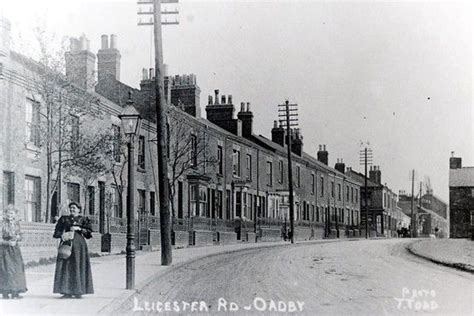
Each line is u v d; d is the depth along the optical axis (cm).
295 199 5612
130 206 1505
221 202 4297
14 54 2255
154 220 3148
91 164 2506
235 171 4597
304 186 5934
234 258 2533
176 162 3419
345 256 2664
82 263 1298
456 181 7294
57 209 2447
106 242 2731
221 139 4312
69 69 2550
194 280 1712
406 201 12081
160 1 2311
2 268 1257
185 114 3691
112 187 2997
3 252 1260
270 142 5684
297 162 5800
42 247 2098
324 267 2095
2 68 2145
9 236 1264
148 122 3344
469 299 1353
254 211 4847
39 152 2364
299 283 1619
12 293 1264
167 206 2192
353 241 4756
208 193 4078
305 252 2948
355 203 7856
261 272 1914
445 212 14088
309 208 6053
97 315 1096
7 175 2203
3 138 2156
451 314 1173
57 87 2427
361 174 9138
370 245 3778
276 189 5306
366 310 1198
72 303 1224
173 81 4203
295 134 6291
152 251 2956
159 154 2230
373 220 8675
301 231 5412
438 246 3634
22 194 2261
